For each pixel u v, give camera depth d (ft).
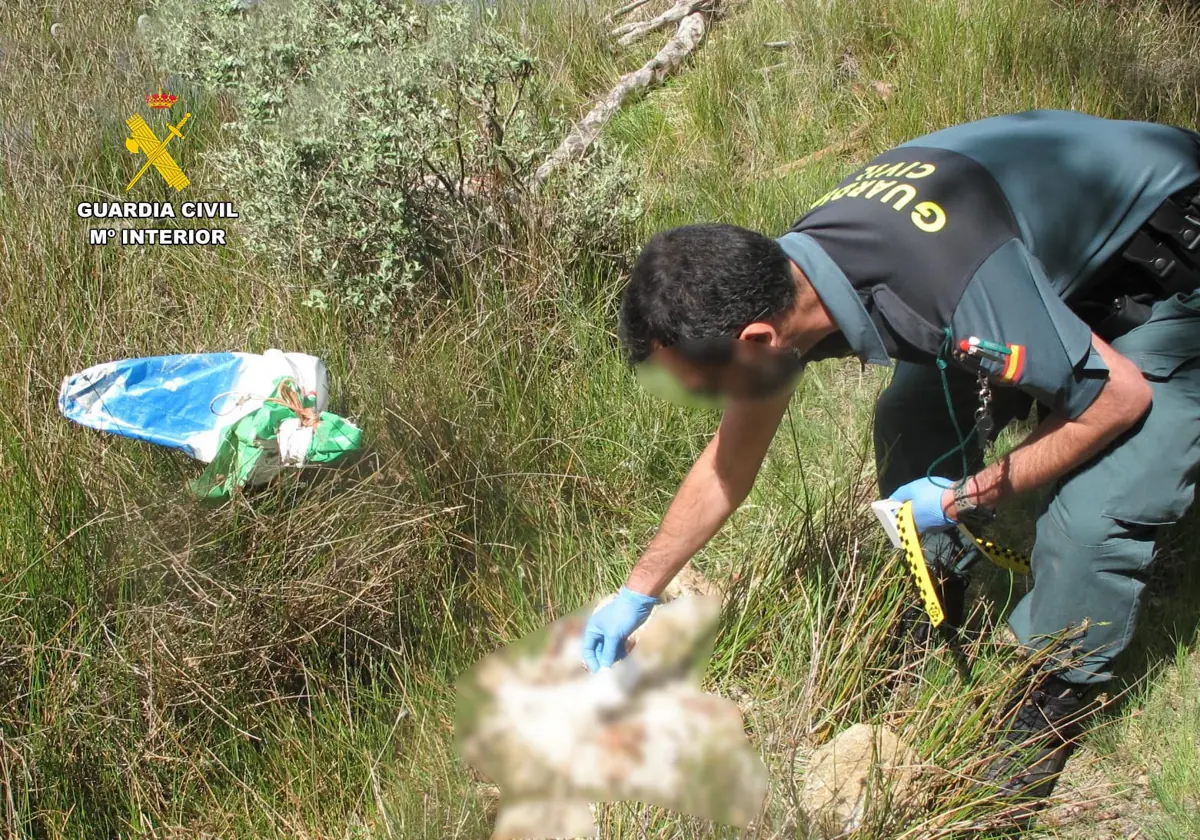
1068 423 6.47
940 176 6.47
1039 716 7.68
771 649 8.47
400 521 9.03
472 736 7.70
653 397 11.01
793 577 8.71
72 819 7.43
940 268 6.11
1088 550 7.02
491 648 8.50
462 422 9.97
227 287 12.64
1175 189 6.72
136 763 7.63
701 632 8.41
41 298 11.28
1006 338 6.07
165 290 12.59
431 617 8.87
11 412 9.53
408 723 8.11
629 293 6.04
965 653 8.26
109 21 19.48
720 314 5.78
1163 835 7.49
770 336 5.97
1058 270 6.72
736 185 15.06
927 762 7.29
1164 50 15.83
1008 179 6.61
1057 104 14.93
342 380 10.75
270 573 8.60
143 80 17.01
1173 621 8.90
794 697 8.00
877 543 8.75
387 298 11.59
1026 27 15.72
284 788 7.74
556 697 7.69
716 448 7.29
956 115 15.17
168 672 7.94
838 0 17.53
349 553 8.74
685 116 17.29
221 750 7.93
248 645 8.25
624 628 7.66
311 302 11.52
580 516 10.14
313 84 13.07
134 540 8.52
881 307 6.16
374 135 11.67
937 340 6.21
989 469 6.89
